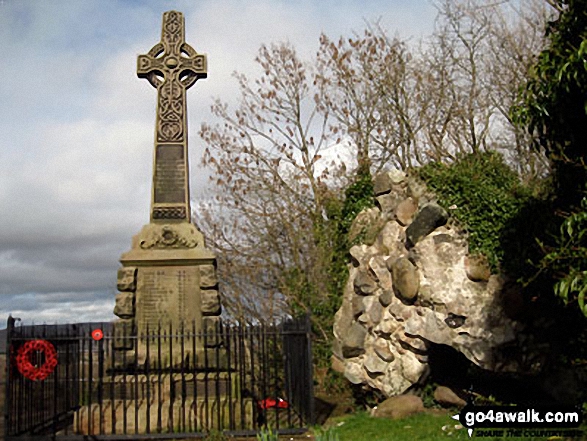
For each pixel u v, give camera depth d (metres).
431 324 10.34
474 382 10.93
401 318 10.87
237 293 19.17
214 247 19.75
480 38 20.88
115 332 10.25
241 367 9.73
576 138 7.11
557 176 8.14
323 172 19.86
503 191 10.60
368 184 13.24
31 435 8.91
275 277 19.08
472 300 10.01
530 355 9.59
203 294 10.53
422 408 10.43
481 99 20.98
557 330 9.48
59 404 11.75
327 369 14.31
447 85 21.52
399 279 10.70
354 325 11.73
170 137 11.38
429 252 10.52
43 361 9.32
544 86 6.85
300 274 17.14
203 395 9.84
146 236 10.85
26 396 9.63
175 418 9.41
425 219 10.61
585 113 6.27
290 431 9.09
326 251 16.31
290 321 10.05
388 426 9.42
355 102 21.20
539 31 19.97
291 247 19.00
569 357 9.33
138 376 10.04
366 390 11.57
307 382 9.55
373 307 11.41
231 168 19.94
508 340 9.66
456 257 10.32
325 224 17.52
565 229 7.30
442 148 20.55
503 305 9.77
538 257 9.17
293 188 19.77
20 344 9.01
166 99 11.51
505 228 9.96
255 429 9.27
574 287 6.12
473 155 12.20
